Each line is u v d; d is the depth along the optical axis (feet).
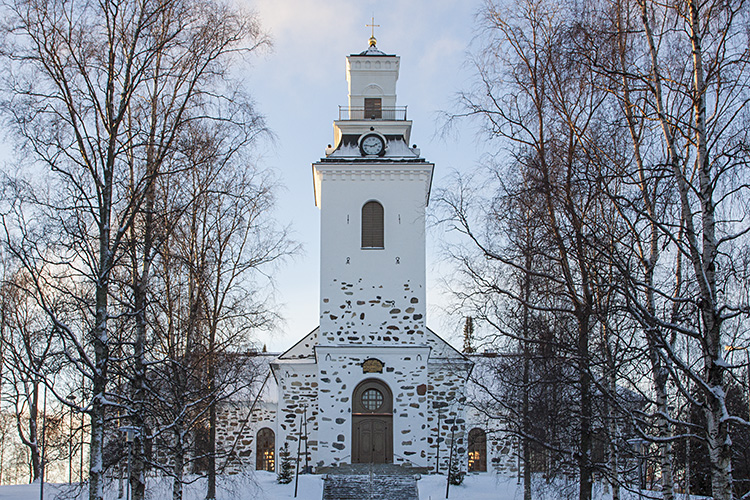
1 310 75.51
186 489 78.18
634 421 36.42
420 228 100.83
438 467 97.50
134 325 51.34
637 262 42.88
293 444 99.19
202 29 50.21
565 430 46.34
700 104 34.65
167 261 56.29
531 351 52.95
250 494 80.28
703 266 33.83
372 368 96.58
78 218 44.80
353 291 98.94
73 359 42.80
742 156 33.91
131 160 50.39
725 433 31.99
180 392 55.01
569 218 41.88
